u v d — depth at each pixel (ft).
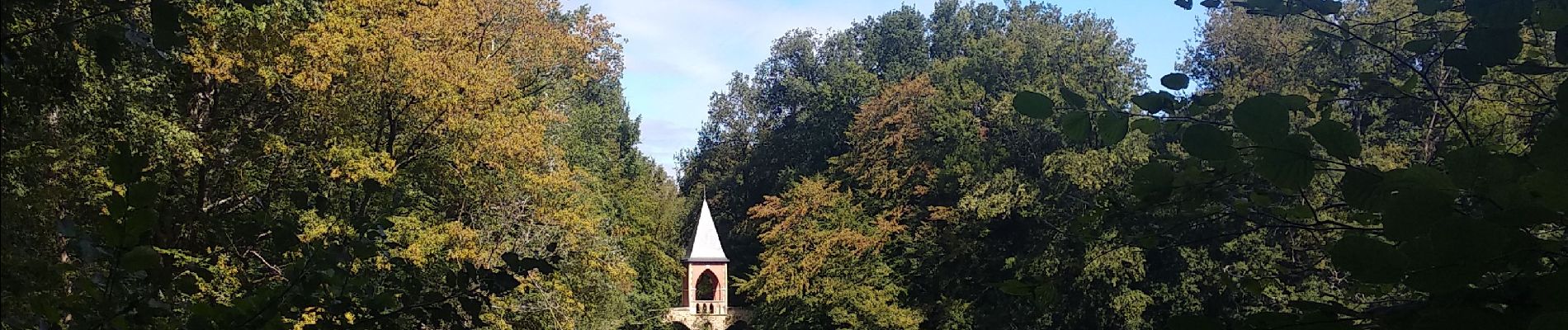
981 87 146.41
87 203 41.04
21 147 29.66
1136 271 105.60
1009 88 142.92
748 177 208.85
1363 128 70.95
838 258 135.03
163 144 48.42
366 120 67.15
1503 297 7.85
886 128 152.46
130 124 47.06
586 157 124.16
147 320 11.84
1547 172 7.23
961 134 139.64
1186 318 10.01
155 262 11.18
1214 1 13.00
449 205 72.74
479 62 69.00
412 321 14.08
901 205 145.38
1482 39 10.43
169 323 12.53
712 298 170.60
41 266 12.37
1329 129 8.76
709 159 227.20
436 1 69.36
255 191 61.00
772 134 202.08
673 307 161.17
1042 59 141.08
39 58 12.46
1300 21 85.15
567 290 68.80
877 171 147.64
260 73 55.67
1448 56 10.93
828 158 185.68
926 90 149.28
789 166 195.72
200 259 24.03
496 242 68.90
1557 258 7.72
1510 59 10.50
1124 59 132.26
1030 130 131.54
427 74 62.34
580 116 133.59
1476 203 8.11
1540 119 13.35
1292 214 12.92
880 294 130.62
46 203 33.42
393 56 61.46
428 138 68.74
